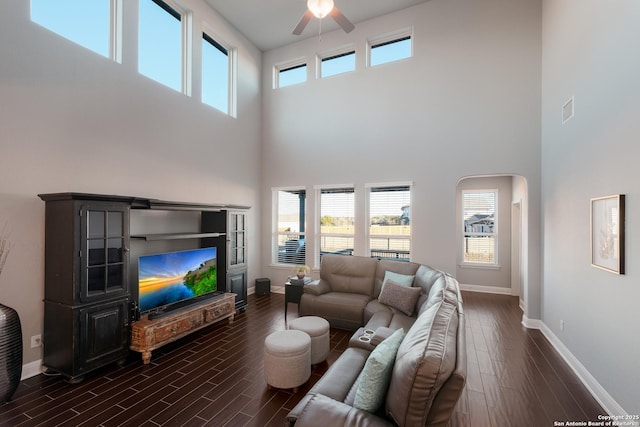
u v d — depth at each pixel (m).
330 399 1.55
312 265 5.91
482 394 2.56
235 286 4.81
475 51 4.71
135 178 3.84
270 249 6.31
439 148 4.91
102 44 3.59
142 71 4.05
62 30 3.18
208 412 2.32
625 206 2.18
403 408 1.30
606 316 2.41
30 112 2.88
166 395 2.54
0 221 2.68
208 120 5.02
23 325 2.79
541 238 4.14
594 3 2.67
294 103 6.12
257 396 2.54
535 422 2.22
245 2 4.98
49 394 2.54
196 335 3.87
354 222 5.60
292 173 6.12
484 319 4.44
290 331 2.90
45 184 2.97
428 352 1.33
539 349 3.45
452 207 4.83
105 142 3.51
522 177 4.45
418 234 5.04
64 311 2.74
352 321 3.95
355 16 5.36
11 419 2.21
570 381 2.77
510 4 4.52
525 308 4.23
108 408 2.36
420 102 5.06
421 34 5.07
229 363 3.11
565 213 3.29
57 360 2.77
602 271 2.49
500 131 4.53
